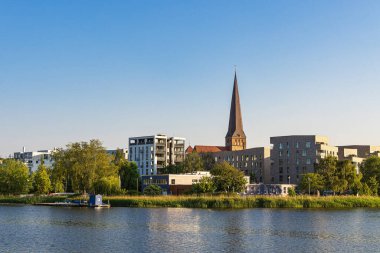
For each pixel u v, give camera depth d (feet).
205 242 270.87
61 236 292.20
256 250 248.11
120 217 403.54
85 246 257.14
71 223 360.07
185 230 319.47
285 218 399.24
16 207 529.04
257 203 519.60
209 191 629.51
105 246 257.14
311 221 378.12
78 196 620.49
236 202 513.86
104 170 632.38
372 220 389.80
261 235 299.17
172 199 528.22
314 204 525.75
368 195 633.61
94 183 613.11
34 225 347.97
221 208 504.02
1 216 416.26
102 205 524.11
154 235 296.51
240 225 348.38
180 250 246.68
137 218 394.93
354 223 367.04
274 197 531.50
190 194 624.59
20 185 644.27
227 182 641.40
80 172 610.65
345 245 264.72
